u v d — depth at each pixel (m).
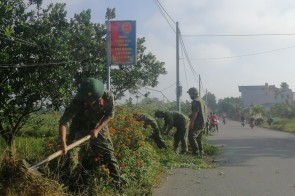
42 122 12.34
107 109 6.32
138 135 7.97
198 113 12.24
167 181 8.09
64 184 5.92
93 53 13.70
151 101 20.11
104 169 6.25
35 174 5.25
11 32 10.15
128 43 12.70
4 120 10.92
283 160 11.80
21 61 10.76
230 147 16.17
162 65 19.42
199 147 12.52
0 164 5.18
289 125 37.00
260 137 23.59
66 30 12.20
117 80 18.08
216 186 7.69
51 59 10.83
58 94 10.97
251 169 9.93
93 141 6.36
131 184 6.67
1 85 10.22
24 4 11.20
